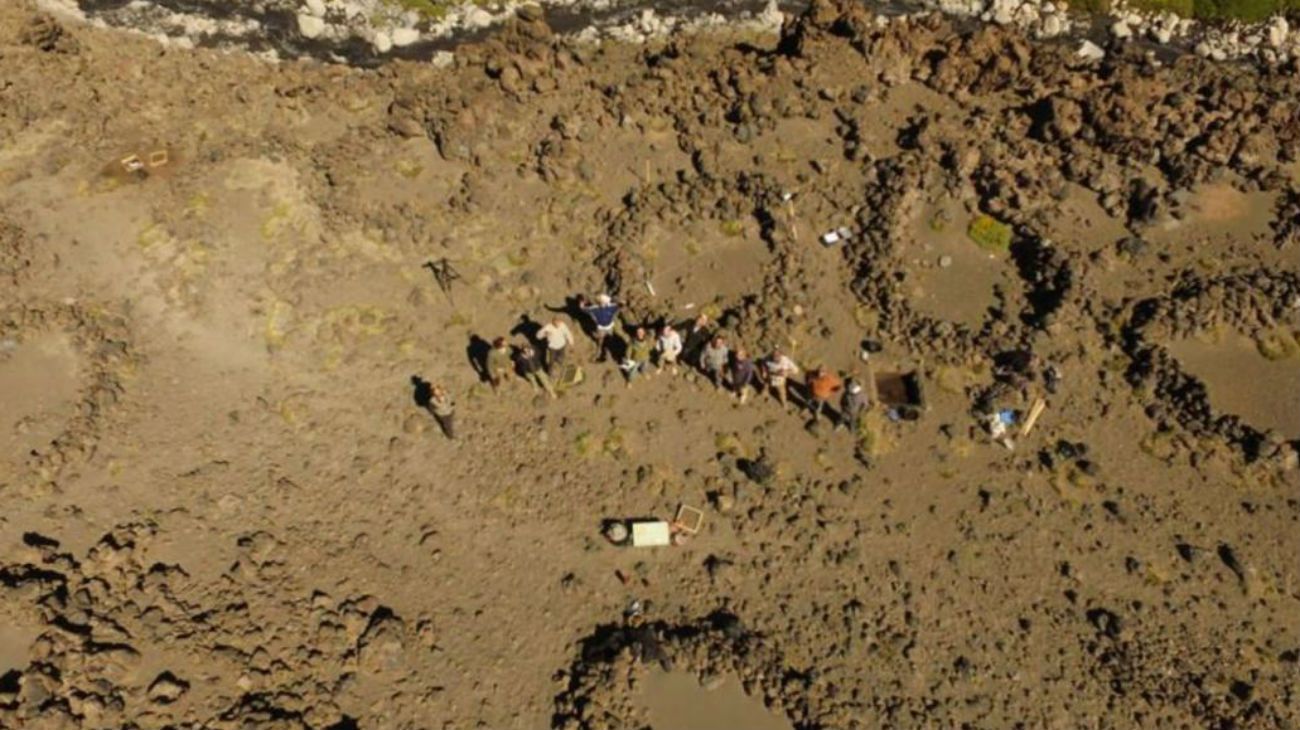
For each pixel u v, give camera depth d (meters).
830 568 20.94
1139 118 28.70
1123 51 33.91
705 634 19.58
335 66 32.62
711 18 37.00
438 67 32.41
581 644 19.78
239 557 20.14
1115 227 27.44
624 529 20.97
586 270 26.59
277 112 30.31
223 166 28.14
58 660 17.64
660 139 29.83
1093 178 27.97
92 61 31.33
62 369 23.16
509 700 18.91
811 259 26.56
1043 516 21.78
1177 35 36.19
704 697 18.92
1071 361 24.34
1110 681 19.33
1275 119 29.03
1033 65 31.42
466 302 25.64
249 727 17.48
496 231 27.28
